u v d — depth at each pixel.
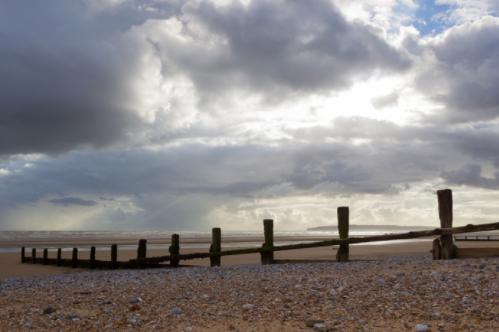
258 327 5.48
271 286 8.43
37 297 8.35
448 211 10.89
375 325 5.28
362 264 11.46
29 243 55.09
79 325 5.77
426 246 34.00
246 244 52.16
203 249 37.06
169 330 5.41
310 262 13.67
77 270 18.66
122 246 45.56
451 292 6.68
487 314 5.37
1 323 5.97
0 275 17.22
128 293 8.37
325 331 5.15
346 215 12.90
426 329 4.84
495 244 29.98
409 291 7.01
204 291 8.30
